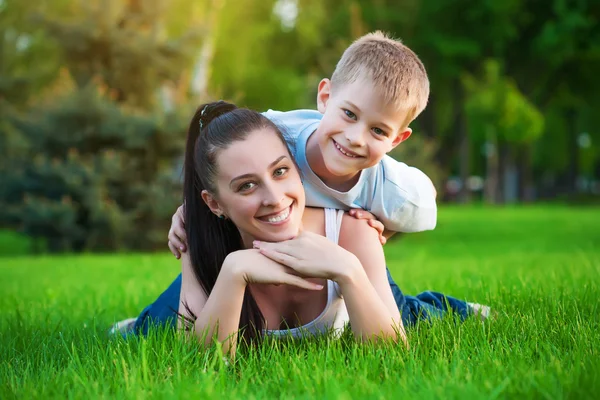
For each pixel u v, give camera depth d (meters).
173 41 14.59
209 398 2.25
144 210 13.45
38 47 28.11
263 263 2.98
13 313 4.84
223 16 29.83
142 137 13.46
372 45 3.08
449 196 40.97
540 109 39.28
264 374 2.71
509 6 32.75
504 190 38.59
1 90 22.95
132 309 5.02
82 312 4.84
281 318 3.28
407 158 13.58
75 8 15.61
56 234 13.26
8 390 2.49
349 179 3.26
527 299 4.08
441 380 2.38
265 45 33.97
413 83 3.04
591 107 40.34
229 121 2.95
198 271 3.26
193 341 2.95
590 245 13.14
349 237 3.26
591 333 3.12
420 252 12.52
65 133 13.44
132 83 14.82
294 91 31.38
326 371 2.49
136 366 2.67
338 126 3.05
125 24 15.09
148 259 9.80
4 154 14.61
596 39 34.00
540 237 16.09
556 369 2.46
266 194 2.88
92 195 13.11
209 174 2.95
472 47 33.62
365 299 2.96
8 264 9.54
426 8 33.88
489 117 31.23
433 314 3.64
